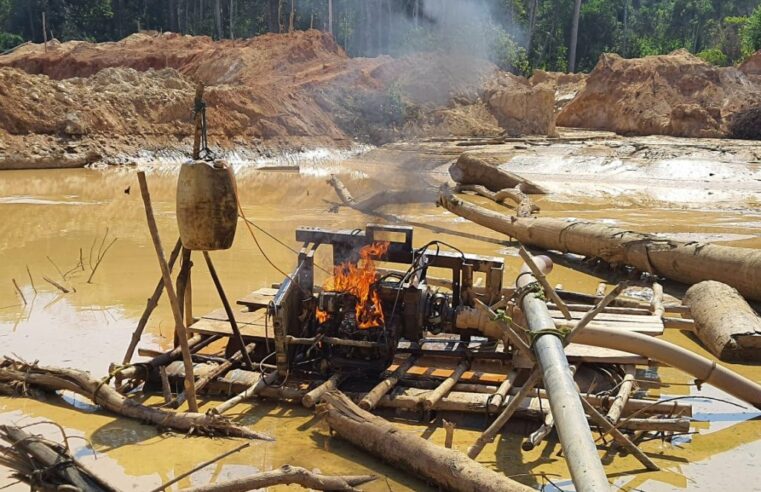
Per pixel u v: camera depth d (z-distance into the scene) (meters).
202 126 7.25
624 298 10.00
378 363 7.42
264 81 37.88
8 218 16.61
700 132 37.19
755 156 27.59
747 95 39.00
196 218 7.08
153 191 21.39
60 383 7.15
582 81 48.41
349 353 7.50
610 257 12.77
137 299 10.58
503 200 21.06
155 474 5.82
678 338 9.61
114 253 13.31
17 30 62.69
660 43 66.56
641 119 39.44
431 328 7.96
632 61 41.97
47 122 27.73
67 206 18.42
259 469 5.93
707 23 66.88
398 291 7.58
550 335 6.02
